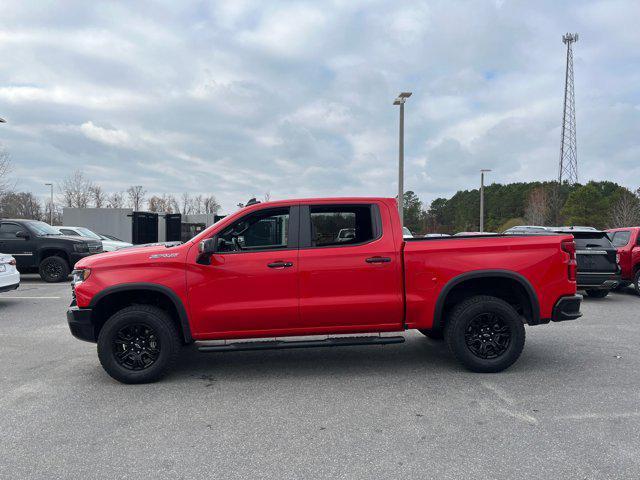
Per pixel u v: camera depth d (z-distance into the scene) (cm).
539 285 530
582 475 314
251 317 514
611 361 583
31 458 346
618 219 4656
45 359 614
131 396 476
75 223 2948
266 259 516
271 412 430
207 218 4047
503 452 347
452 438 372
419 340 704
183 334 527
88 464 336
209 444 366
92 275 514
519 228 1908
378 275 523
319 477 316
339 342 518
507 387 489
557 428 388
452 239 534
